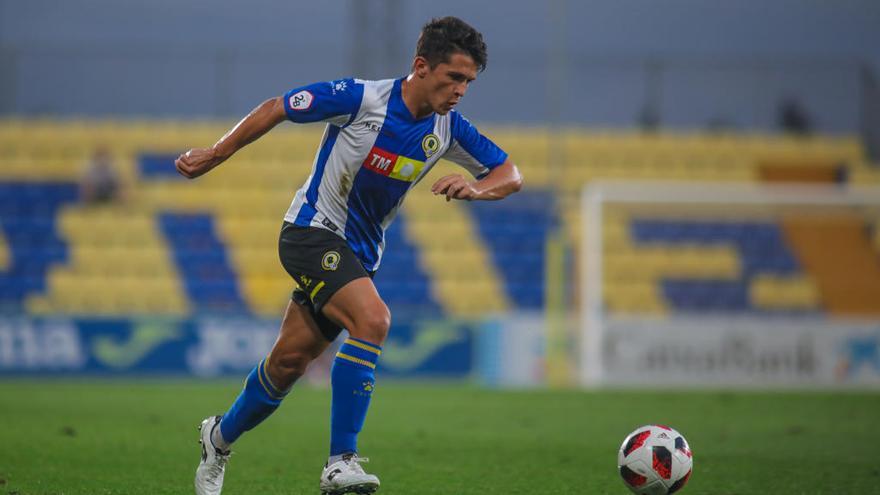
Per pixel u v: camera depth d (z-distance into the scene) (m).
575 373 65.19
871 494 23.56
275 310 78.56
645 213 82.06
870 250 82.25
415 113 18.81
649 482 20.33
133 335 64.06
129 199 86.00
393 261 81.31
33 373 63.41
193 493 22.70
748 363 63.66
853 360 63.84
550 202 86.69
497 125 97.62
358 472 18.11
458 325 65.25
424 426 39.81
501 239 83.88
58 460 28.05
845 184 92.88
